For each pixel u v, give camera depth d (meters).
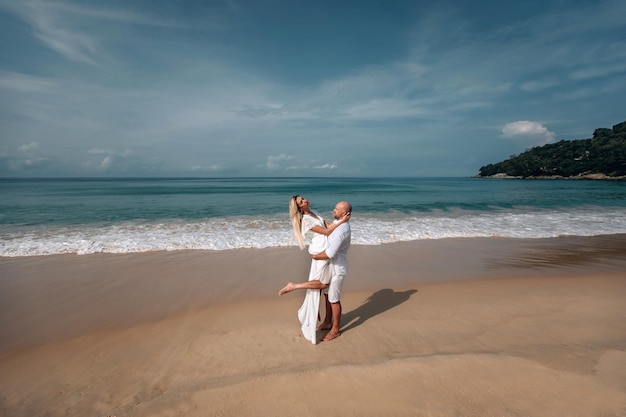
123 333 4.03
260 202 21.34
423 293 5.43
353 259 7.62
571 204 20.20
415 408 2.47
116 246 8.57
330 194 30.62
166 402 2.54
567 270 6.83
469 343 3.61
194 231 10.75
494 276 6.39
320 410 2.48
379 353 3.45
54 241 9.01
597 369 2.89
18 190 34.59
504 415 2.38
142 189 38.97
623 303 4.89
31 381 3.07
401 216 14.75
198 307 4.85
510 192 33.72
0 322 4.33
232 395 2.63
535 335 3.78
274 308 4.83
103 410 2.65
